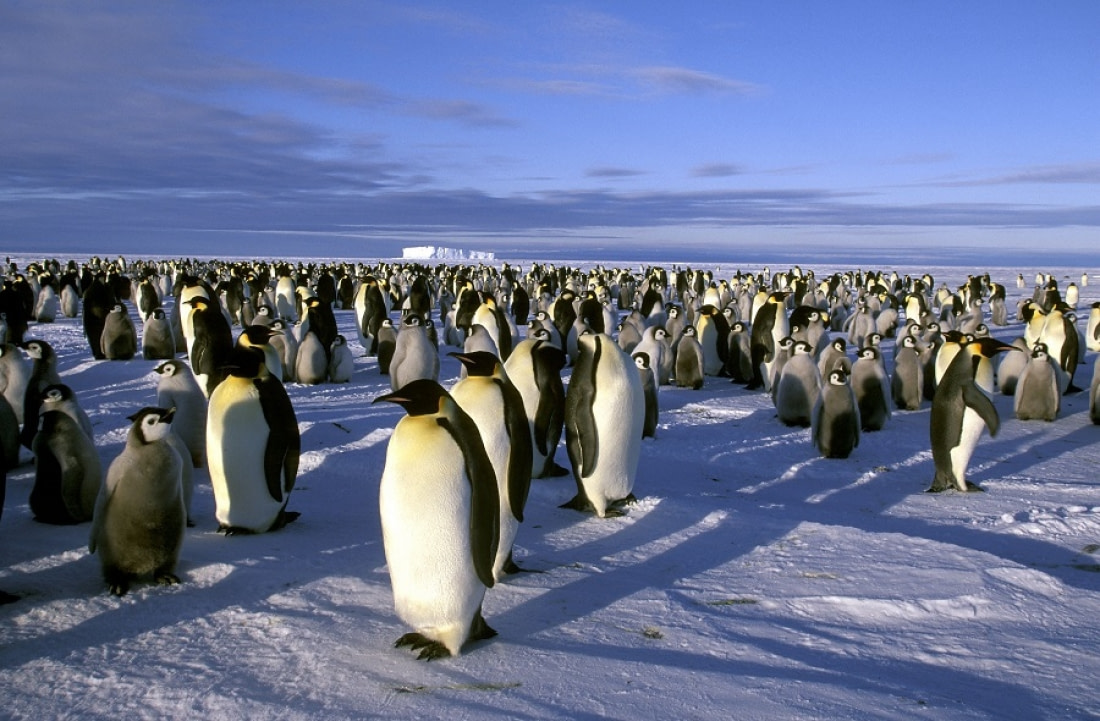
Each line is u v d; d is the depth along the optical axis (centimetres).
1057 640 446
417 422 404
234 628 430
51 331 2434
